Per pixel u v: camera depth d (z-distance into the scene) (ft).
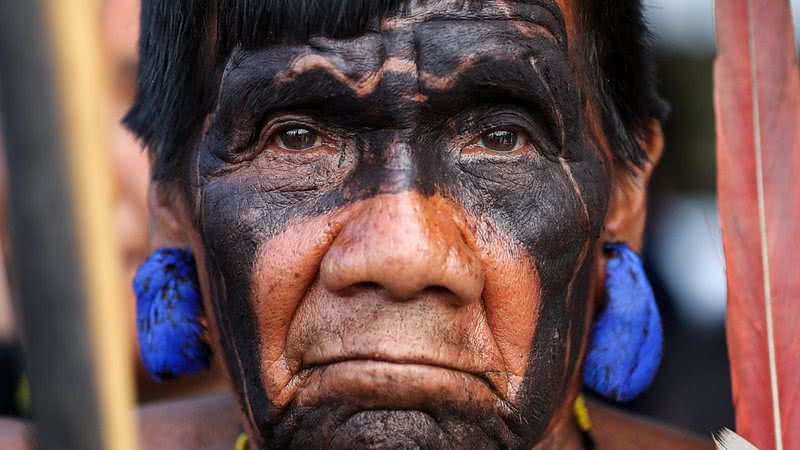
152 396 8.21
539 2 4.04
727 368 9.12
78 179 1.18
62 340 1.21
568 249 4.13
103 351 1.23
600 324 4.66
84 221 1.19
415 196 3.67
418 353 3.54
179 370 4.86
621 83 4.76
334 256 3.56
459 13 3.86
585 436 5.04
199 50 4.30
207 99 4.26
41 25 1.15
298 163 3.93
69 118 1.17
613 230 4.79
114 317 1.23
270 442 3.99
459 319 3.68
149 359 4.86
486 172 3.92
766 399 4.09
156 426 5.75
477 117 3.92
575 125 4.15
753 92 4.27
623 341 4.65
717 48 4.34
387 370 3.52
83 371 1.23
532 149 4.05
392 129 3.80
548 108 4.00
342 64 3.78
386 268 3.44
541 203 3.99
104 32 7.85
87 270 1.20
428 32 3.80
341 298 3.67
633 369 4.71
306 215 3.85
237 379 4.22
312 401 3.74
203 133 4.31
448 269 3.51
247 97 3.93
